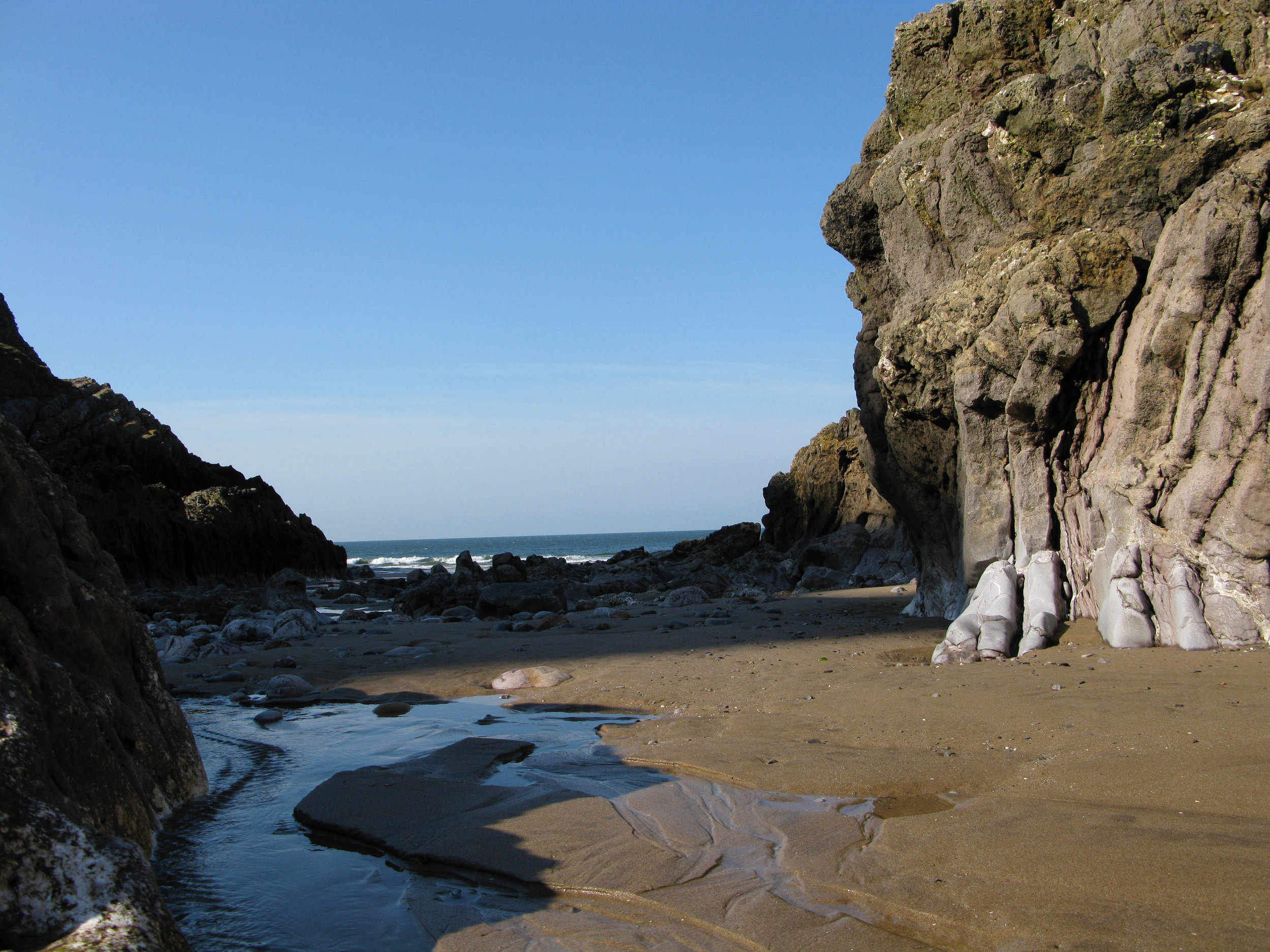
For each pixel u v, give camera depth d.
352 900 4.53
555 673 10.62
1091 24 12.44
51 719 4.47
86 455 43.78
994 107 12.12
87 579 6.11
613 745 7.44
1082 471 11.11
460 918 4.27
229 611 21.22
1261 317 9.30
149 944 3.23
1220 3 11.05
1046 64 12.88
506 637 15.16
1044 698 7.68
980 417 11.71
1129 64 10.91
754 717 8.08
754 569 32.09
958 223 12.68
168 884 4.78
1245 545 9.20
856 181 14.96
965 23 13.46
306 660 13.08
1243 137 10.12
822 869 4.54
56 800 3.74
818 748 6.88
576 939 3.97
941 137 13.09
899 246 13.95
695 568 32.56
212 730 8.85
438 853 4.96
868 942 3.78
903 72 14.30
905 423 14.09
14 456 5.95
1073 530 10.91
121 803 4.93
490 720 8.84
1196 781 5.39
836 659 11.05
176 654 14.05
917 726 7.31
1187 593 9.33
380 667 12.20
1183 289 9.73
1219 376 9.59
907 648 11.70
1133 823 4.80
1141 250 10.85
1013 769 6.05
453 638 15.33
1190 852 4.32
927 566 15.28
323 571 55.72
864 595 22.03
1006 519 11.58
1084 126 11.41
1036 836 4.72
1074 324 10.62
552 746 7.56
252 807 6.12
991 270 11.89
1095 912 3.82
